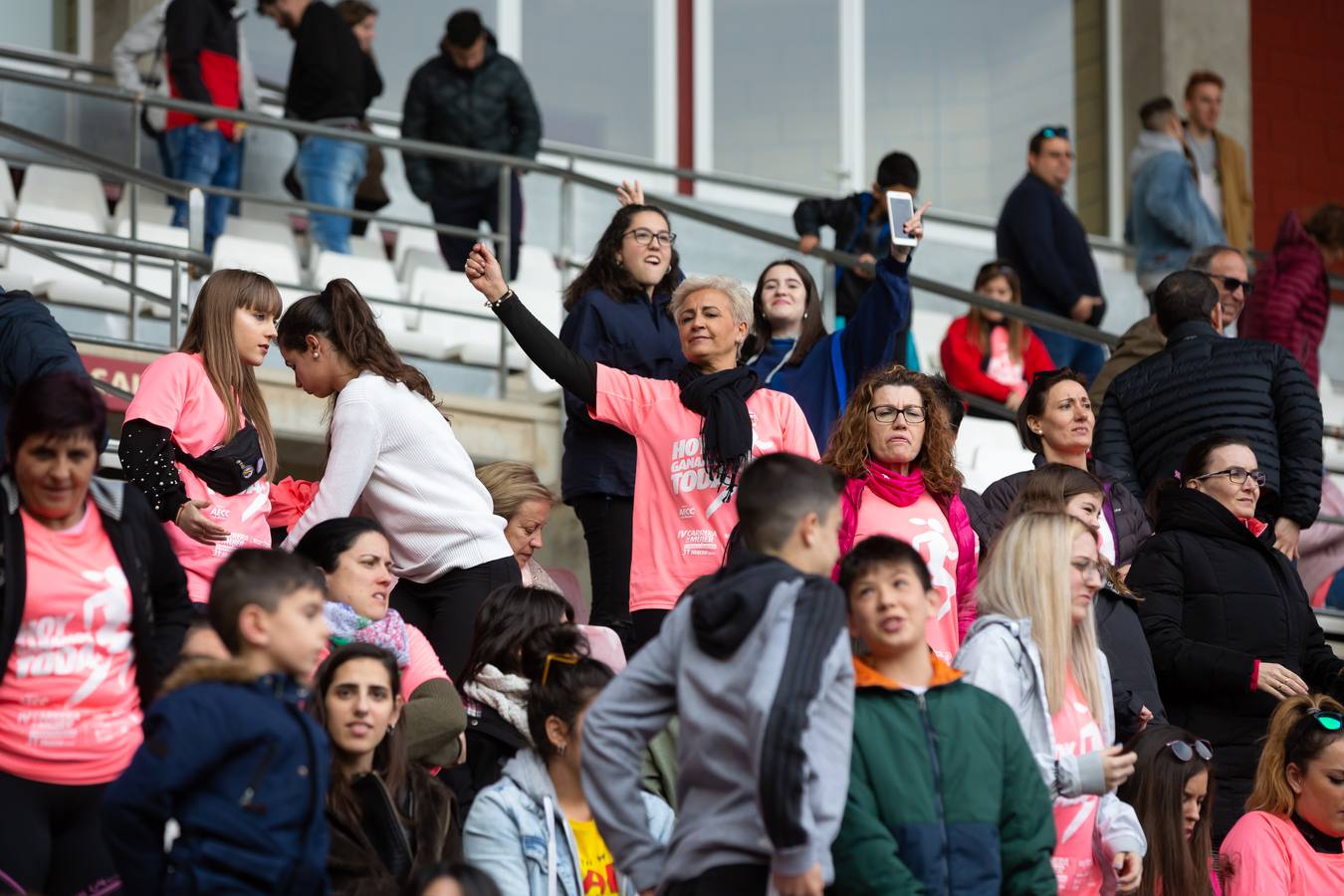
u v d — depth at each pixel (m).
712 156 40.94
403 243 35.94
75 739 14.43
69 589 14.43
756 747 12.41
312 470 27.58
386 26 38.62
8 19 35.00
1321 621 26.88
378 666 15.45
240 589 13.30
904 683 14.20
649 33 40.69
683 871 12.87
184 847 12.68
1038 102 43.19
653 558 18.97
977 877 13.66
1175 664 19.86
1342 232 31.66
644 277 21.20
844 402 21.31
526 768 16.25
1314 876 18.53
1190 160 36.12
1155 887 17.89
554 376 19.25
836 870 13.65
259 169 34.66
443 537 18.67
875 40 42.44
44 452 14.18
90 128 33.78
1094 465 22.08
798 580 12.89
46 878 14.38
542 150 38.22
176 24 31.42
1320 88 44.34
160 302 24.73
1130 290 42.00
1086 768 15.20
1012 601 16.12
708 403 18.98
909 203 20.77
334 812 15.16
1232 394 22.55
